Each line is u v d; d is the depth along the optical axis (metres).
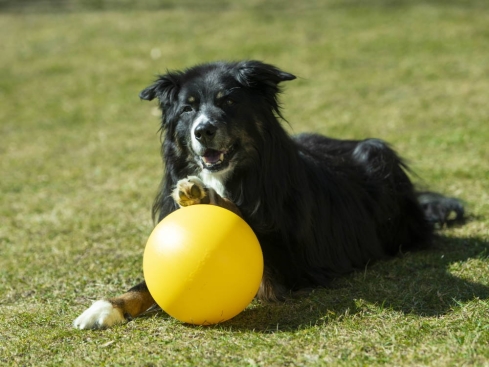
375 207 6.73
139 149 12.44
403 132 12.09
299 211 5.76
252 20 21.89
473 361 3.99
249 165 5.71
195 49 19.22
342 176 6.59
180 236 4.69
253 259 4.79
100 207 9.05
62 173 11.20
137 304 5.25
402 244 7.03
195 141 5.59
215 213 4.84
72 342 4.77
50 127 14.50
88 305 5.66
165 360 4.31
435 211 7.42
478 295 5.12
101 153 12.35
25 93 16.89
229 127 5.51
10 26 22.81
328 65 17.41
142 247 7.24
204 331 4.79
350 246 6.34
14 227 8.45
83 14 23.83
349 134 12.17
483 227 7.17
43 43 20.75
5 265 6.98
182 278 4.62
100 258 6.96
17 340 4.90
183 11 23.56
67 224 8.38
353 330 4.66
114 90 16.75
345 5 23.05
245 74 5.65
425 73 16.17
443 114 13.02
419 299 5.14
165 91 5.93
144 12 23.67
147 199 9.27
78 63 18.91
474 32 19.06
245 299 4.81
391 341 4.39
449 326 4.56
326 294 5.54
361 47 18.58
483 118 12.48
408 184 7.17
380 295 5.32
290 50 18.72
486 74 15.62
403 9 22.14
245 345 4.48
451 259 6.22
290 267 5.77
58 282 6.33
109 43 20.45
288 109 14.35
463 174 9.21
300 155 6.25
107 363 4.35
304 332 4.67
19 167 11.74
